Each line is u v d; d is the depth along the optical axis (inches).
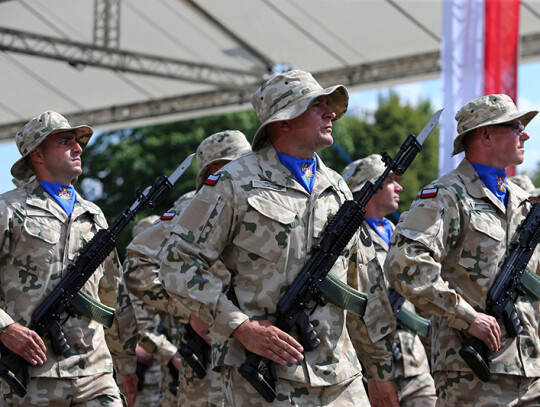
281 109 208.4
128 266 293.7
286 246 202.5
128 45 625.3
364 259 235.9
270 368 196.9
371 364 233.5
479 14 428.5
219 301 197.0
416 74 580.4
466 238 239.9
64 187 259.4
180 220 204.5
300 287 200.5
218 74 640.4
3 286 249.9
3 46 616.1
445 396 242.8
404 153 221.3
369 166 316.8
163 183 265.3
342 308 206.1
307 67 614.5
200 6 576.4
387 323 233.3
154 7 587.2
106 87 658.8
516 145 246.4
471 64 427.5
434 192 239.9
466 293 240.2
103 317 254.1
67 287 249.1
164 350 347.6
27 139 256.1
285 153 210.2
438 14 528.1
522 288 242.4
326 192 211.9
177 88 649.0
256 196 203.5
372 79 597.3
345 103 217.3
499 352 235.3
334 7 546.6
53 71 644.7
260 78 629.9
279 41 596.1
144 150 1105.4
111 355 279.3
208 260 201.8
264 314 201.5
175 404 351.3
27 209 251.9
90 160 1135.6
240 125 1101.1
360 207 209.2
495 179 246.5
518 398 237.1
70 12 602.2
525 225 244.4
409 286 232.5
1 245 248.1
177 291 200.4
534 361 240.1
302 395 199.3
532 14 517.7
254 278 202.4
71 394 247.4
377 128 1563.7
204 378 297.3
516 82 430.9
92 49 612.7
